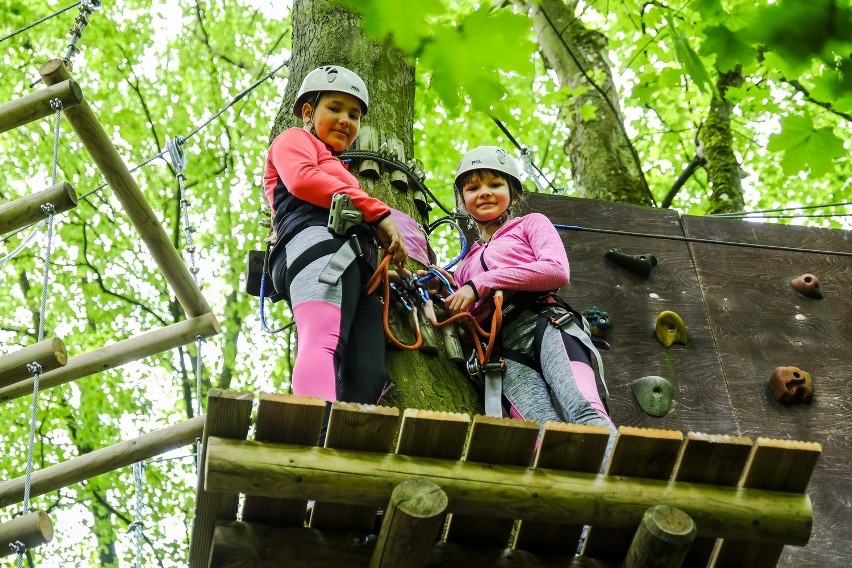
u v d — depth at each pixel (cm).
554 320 313
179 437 392
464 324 323
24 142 1126
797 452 230
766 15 198
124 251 1128
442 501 214
